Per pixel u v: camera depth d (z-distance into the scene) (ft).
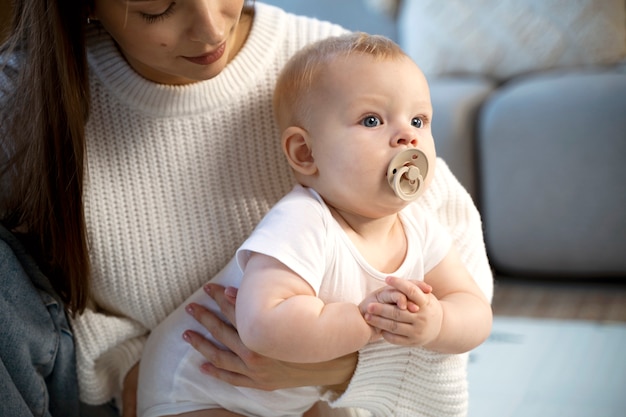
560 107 7.47
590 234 7.50
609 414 5.26
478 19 8.52
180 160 3.68
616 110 7.31
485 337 3.31
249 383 3.37
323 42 3.42
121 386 3.95
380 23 9.07
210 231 3.74
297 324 2.91
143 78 3.57
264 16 3.79
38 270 3.66
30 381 3.53
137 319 3.86
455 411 3.52
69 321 3.76
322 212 3.19
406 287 2.90
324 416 3.80
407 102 3.15
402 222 3.41
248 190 3.76
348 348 2.96
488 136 7.73
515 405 5.46
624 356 6.07
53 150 3.40
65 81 3.31
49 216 3.49
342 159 3.14
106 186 3.65
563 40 8.19
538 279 7.87
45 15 3.26
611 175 7.37
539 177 7.59
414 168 3.07
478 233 4.04
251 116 3.74
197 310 3.49
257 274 3.05
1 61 3.44
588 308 7.06
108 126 3.63
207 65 3.29
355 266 3.17
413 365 3.44
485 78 8.56
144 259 3.71
